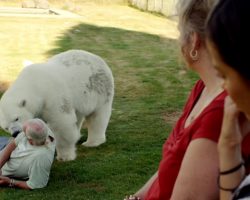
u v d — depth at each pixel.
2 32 15.20
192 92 1.67
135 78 9.96
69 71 5.54
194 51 1.47
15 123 5.07
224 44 1.01
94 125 6.07
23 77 5.30
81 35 15.42
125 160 5.62
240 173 1.23
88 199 4.63
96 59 5.88
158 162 5.59
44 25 16.88
